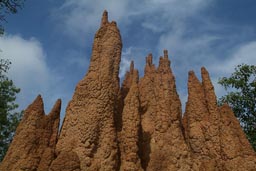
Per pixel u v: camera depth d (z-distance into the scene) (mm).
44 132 20094
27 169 18562
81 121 20359
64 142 20188
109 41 23375
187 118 24859
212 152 21938
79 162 18875
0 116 35594
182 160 21188
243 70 35406
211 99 23891
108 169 19312
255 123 34500
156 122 22984
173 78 24984
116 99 22125
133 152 20062
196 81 25078
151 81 25938
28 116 20328
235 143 21422
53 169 18234
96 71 22266
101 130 20375
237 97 34969
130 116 21016
